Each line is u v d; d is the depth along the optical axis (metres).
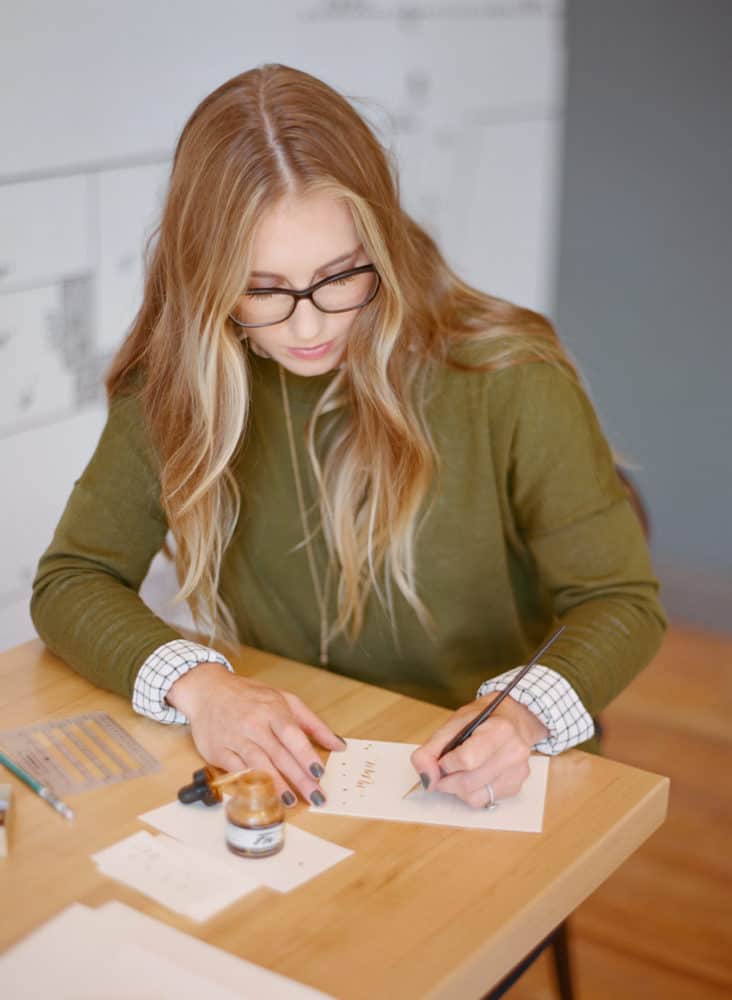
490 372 1.49
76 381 2.24
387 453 1.47
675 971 2.14
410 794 1.21
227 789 1.19
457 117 3.08
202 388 1.39
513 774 1.19
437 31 2.93
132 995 0.91
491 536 1.55
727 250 3.38
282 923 1.02
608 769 1.27
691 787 2.67
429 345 1.48
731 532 3.56
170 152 2.31
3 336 2.06
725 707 3.01
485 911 1.04
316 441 1.54
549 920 1.08
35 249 2.08
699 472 3.58
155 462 1.53
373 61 2.76
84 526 1.55
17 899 1.05
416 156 2.96
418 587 1.56
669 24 3.29
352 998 0.94
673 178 3.40
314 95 1.33
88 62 2.09
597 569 1.49
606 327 3.62
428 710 1.38
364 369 1.42
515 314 1.54
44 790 1.19
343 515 1.53
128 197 2.24
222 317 1.33
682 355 3.53
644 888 2.35
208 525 1.50
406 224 1.46
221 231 1.29
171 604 1.55
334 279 1.31
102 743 1.31
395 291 1.36
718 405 3.51
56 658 1.51
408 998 0.94
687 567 3.62
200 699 1.31
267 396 1.55
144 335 1.53
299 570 1.61
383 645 1.60
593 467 1.50
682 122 3.35
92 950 0.95
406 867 1.10
